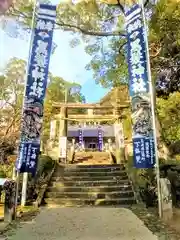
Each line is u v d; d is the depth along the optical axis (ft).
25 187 30.40
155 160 23.53
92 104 55.57
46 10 26.53
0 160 40.75
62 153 49.75
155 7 31.60
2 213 24.98
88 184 35.53
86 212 25.93
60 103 54.60
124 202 31.12
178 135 35.29
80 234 17.76
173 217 22.26
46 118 54.39
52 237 17.04
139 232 18.13
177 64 33.09
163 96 35.40
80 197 32.63
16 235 17.53
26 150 23.61
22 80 49.19
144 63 25.26
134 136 24.29
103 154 64.18
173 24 30.07
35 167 23.57
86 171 40.16
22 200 30.04
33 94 24.45
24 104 24.25
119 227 19.66
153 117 24.26
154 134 23.94
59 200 31.65
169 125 34.68
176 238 16.44
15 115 46.19
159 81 34.09
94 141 101.35
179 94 31.71
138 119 24.39
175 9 28.99
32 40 25.53
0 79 48.44
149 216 23.32
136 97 24.84
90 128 100.94
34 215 24.47
